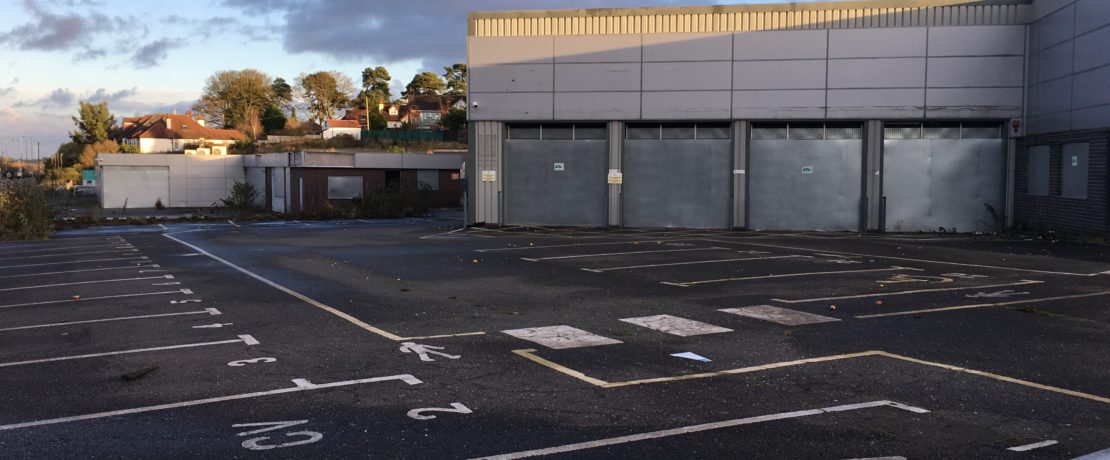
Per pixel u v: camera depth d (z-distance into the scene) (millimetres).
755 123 29391
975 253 20016
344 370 7992
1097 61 22641
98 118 110312
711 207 29781
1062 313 10984
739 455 5477
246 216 40094
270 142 91250
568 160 30719
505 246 22719
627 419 6309
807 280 14750
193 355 8773
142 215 45469
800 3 28547
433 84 126562
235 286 14664
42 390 7344
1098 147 22719
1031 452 5480
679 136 29891
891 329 9906
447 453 5551
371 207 41406
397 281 15141
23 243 27609
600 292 13469
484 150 30781
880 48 28188
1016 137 27672
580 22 29875
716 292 13336
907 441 5727
